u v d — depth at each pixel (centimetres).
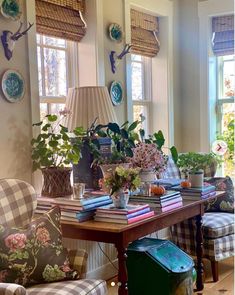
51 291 211
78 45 375
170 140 462
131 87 413
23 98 310
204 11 457
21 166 309
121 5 399
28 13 311
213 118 470
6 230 228
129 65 411
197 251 343
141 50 437
